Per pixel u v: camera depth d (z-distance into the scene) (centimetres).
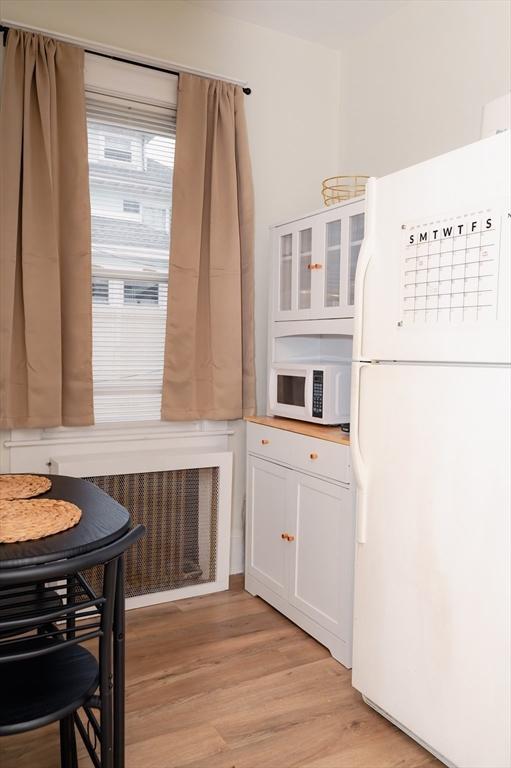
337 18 302
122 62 271
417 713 175
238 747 179
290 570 258
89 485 176
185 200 283
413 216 173
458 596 161
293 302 279
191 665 224
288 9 294
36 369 251
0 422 248
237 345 297
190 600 285
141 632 250
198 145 285
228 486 292
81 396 263
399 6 289
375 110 311
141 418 294
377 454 187
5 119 241
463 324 158
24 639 127
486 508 153
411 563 176
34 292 248
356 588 199
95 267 279
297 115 327
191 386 291
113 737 139
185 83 282
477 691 156
